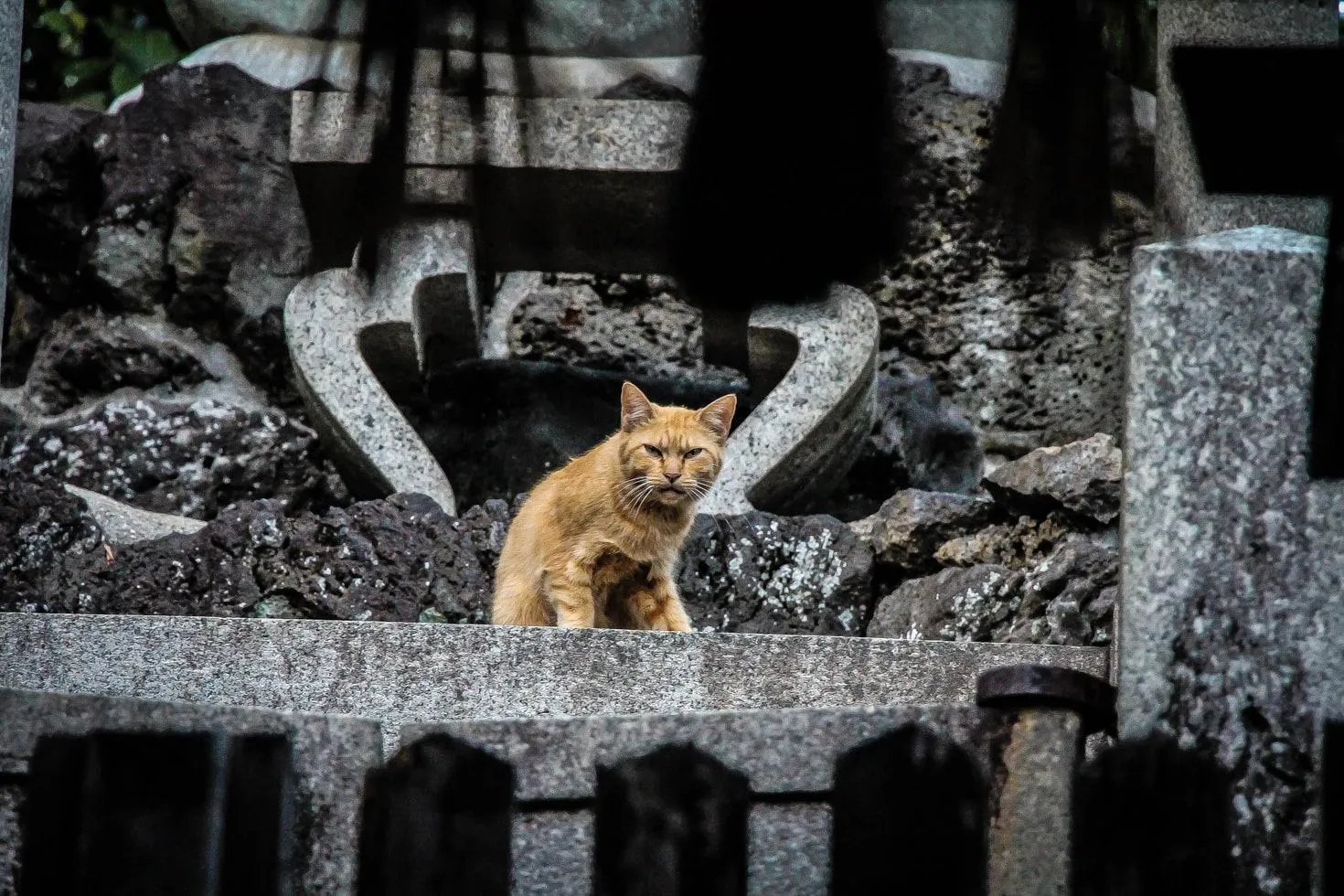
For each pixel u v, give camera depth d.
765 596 12.80
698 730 7.44
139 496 14.21
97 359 15.31
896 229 8.52
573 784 7.39
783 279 8.55
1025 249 15.22
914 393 15.43
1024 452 15.85
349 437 13.29
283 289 15.71
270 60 16.53
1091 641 11.23
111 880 7.08
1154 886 7.26
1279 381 7.54
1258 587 7.46
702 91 8.21
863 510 14.89
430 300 13.83
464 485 14.55
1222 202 9.50
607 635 8.95
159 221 15.80
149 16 18.56
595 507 11.92
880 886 7.24
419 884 7.26
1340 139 7.68
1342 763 7.28
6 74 10.04
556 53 9.96
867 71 8.12
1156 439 7.57
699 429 12.45
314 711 8.78
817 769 7.39
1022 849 7.32
